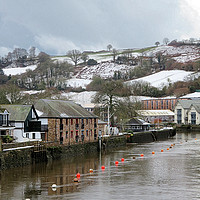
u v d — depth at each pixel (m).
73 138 102.06
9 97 149.62
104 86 141.38
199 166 81.62
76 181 65.12
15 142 82.88
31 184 63.06
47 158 86.25
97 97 142.50
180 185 62.56
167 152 108.31
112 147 119.94
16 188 60.31
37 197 55.22
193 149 116.88
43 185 62.41
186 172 74.25
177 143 140.50
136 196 55.69
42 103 98.62
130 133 137.75
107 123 135.62
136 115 169.62
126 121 155.50
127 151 110.56
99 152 107.38
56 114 95.94
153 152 105.31
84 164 84.00
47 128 94.56
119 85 140.38
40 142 85.19
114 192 57.88
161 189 59.72
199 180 66.50
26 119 92.06
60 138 96.19
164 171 75.44
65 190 59.19
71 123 101.44
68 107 106.69
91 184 63.25
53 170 75.88
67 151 94.19
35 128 93.25
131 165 83.19
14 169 74.44
